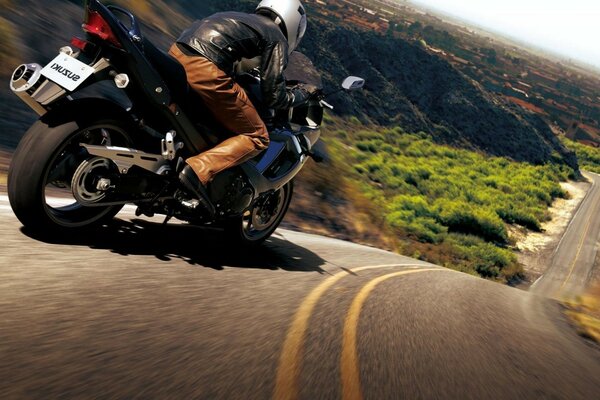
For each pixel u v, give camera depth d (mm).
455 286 7324
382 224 22266
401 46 130875
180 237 4832
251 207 5039
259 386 2332
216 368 2404
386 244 20859
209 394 2152
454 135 122312
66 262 3297
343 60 112750
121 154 3652
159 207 4215
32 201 3467
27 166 3402
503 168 123250
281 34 4363
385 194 60906
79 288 2943
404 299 5023
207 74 4035
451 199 76688
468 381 3076
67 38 12711
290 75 5332
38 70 3445
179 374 2262
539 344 4520
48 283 2895
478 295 6957
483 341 4098
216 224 5098
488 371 3355
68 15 14242
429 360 3262
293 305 3736
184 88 4031
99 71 3520
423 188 73750
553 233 92438
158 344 2514
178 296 3275
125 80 3561
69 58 3512
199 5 41031
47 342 2256
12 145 7340
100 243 3889
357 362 2898
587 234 97875
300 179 20297
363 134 83312
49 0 14102
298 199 18625
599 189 140750
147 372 2211
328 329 3361
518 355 3932
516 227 89000
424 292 5855
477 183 99562
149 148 4012
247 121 4305
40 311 2533
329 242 8844
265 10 4473
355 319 3742
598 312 9586
